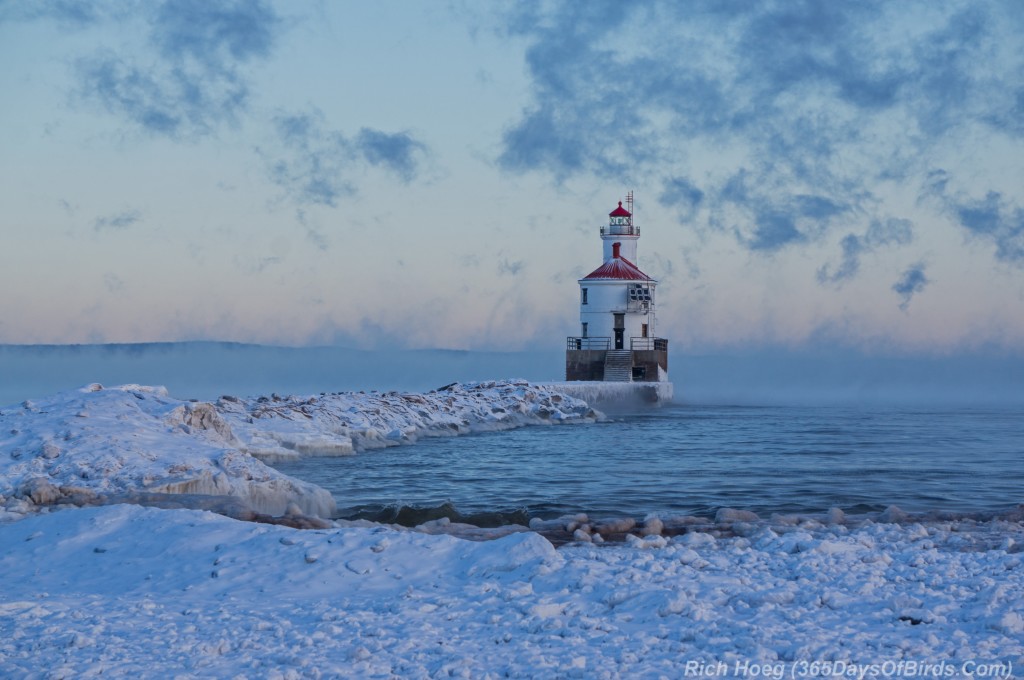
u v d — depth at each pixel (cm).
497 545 1383
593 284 8325
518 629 1058
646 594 1153
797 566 1381
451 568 1337
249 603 1195
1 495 2078
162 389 3050
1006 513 2111
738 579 1260
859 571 1350
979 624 1046
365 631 1051
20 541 1526
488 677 896
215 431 2841
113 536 1509
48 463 2230
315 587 1265
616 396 7981
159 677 906
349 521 1955
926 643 980
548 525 1958
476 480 3045
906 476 3181
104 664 941
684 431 5706
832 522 2031
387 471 3294
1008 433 5734
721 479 3083
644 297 8281
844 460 3806
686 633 1011
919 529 1819
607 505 2452
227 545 1434
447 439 4941
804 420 7325
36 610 1138
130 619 1111
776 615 1082
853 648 969
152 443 2391
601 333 8325
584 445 4559
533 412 6247
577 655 956
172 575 1330
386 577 1299
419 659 956
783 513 2284
